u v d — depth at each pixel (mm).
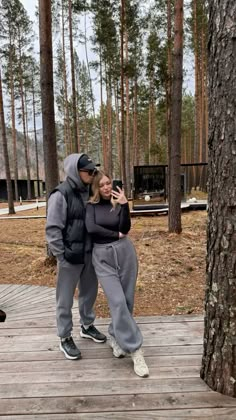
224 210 1783
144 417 1762
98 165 2330
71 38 15062
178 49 7816
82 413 1806
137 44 18250
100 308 4453
